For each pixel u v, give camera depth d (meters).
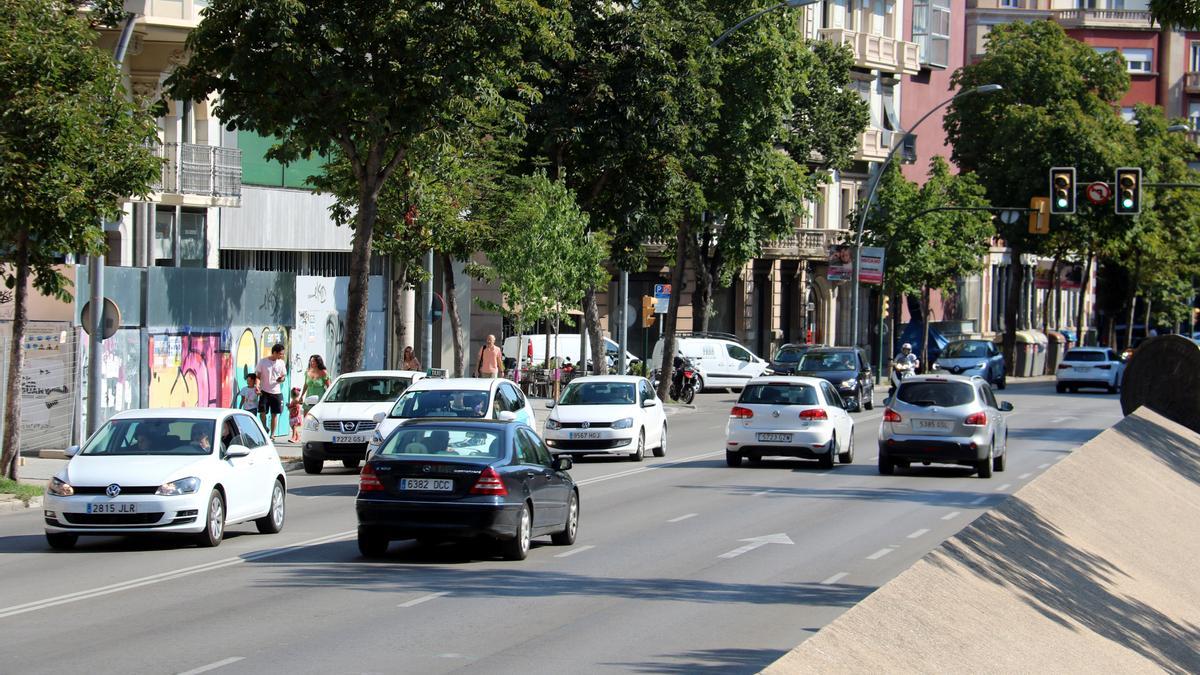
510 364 112.62
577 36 85.00
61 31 46.19
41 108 44.00
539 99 64.12
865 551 37.31
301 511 46.06
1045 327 175.62
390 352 94.94
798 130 125.75
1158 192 176.50
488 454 34.94
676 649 24.44
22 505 46.22
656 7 86.62
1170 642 28.62
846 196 160.88
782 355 112.75
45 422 59.50
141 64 76.00
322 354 77.88
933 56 175.75
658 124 86.50
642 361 126.75
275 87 57.81
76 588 30.42
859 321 164.88
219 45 57.94
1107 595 29.14
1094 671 22.53
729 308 147.88
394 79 57.88
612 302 135.12
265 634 25.38
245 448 38.78
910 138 168.88
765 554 36.59
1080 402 120.38
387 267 96.06
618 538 39.53
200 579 31.73
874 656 17.88
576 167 89.81
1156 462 51.50
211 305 67.62
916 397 58.97
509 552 34.66
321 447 58.03
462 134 68.94
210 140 82.38
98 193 46.56
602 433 64.06
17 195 44.44
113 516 35.38
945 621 20.66
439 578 32.03
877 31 165.12
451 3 57.31
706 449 72.69
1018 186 157.75
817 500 49.59
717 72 90.50
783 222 105.38
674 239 110.00
